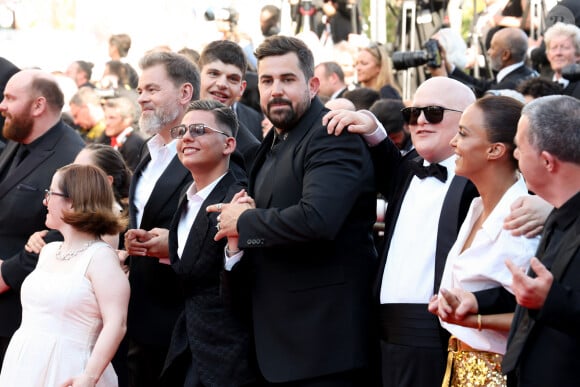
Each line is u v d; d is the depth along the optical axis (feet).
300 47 19.95
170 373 21.57
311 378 18.97
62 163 26.66
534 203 16.30
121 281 21.33
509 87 33.68
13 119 26.86
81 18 54.80
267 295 19.49
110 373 21.71
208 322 20.81
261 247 19.15
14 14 53.47
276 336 19.34
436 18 42.42
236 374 20.45
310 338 18.99
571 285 14.07
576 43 33.60
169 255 21.65
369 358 19.20
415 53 30.81
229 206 19.57
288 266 19.30
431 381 17.94
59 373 20.77
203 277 20.90
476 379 16.80
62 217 21.59
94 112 39.37
